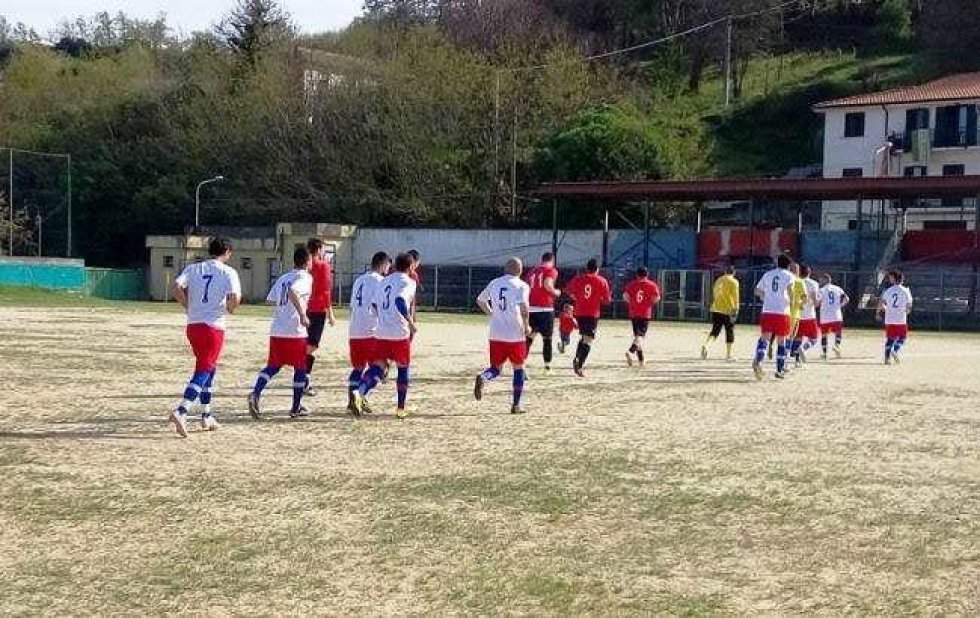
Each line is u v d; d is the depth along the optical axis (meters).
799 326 21.62
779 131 77.69
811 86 79.25
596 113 61.03
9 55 92.00
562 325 23.91
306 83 69.44
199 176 69.88
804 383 18.02
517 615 5.76
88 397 14.50
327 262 15.89
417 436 11.62
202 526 7.54
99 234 72.31
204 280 11.41
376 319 12.95
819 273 47.34
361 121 66.38
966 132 57.84
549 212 60.59
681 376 18.95
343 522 7.70
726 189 49.25
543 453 10.60
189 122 71.62
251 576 6.40
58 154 69.88
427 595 6.09
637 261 54.91
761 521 7.89
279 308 12.70
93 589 6.13
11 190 66.88
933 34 79.44
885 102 60.06
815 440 11.61
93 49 92.94
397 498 8.48
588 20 89.19
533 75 66.25
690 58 87.06
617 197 52.72
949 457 10.62
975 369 21.59
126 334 27.94
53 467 9.52
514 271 13.74
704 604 5.96
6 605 5.83
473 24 77.38
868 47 88.69
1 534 7.27
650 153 59.00
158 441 10.99
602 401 15.00
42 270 59.69
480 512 8.05
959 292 45.47
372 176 65.94
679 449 10.92
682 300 49.56
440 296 57.72
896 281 23.34
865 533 7.56
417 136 64.25
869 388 17.23
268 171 67.50
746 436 11.84
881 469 9.94
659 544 7.22
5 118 75.75
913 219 57.91
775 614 5.80
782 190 47.94
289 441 11.15
